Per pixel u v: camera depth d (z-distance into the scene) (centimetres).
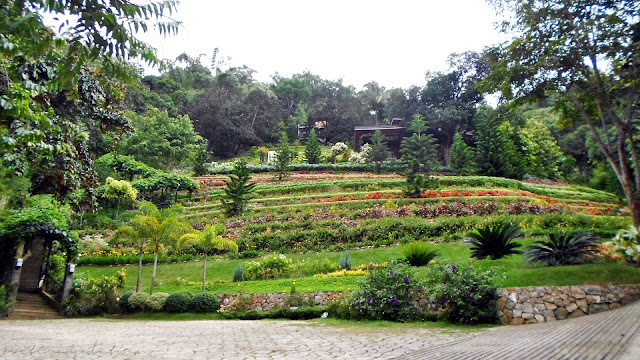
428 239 1603
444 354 423
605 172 3000
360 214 1953
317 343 548
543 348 420
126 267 1623
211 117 5653
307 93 7225
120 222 2247
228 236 1852
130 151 3469
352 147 5722
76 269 1587
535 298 739
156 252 1227
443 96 4841
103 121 973
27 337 614
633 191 1101
